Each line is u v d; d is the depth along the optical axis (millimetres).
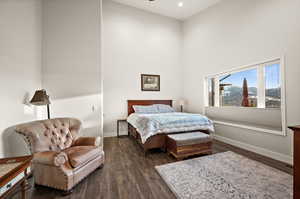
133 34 4656
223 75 3883
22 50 2217
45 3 2887
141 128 3012
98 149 2234
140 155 2877
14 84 2029
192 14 4828
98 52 3230
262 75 2982
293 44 2387
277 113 2723
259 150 2881
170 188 1765
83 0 3139
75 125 2492
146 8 4684
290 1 2418
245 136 3168
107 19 4320
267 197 1571
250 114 3203
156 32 4988
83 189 1773
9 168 1016
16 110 2062
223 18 3742
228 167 2279
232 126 3467
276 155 2604
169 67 5195
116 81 4449
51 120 2246
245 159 2580
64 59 2996
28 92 2367
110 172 2197
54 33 2936
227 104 3791
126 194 1675
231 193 1644
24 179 1177
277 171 2139
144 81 4812
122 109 4516
